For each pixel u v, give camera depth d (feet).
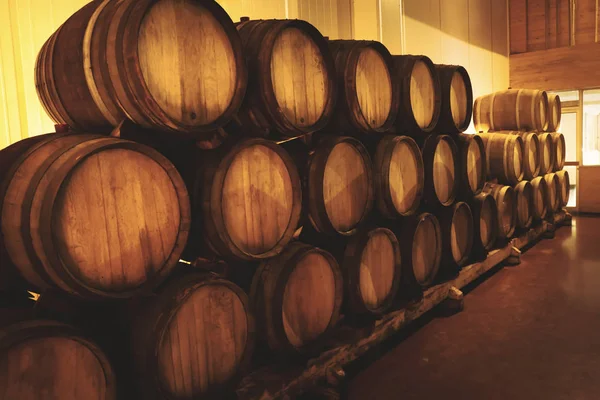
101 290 7.06
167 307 7.57
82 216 6.85
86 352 6.71
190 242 9.18
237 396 8.82
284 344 9.76
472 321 14.65
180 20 8.14
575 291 16.99
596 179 34.14
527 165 23.12
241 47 8.94
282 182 9.90
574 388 10.52
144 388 7.51
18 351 6.13
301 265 10.31
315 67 10.89
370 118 12.73
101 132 8.74
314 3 18.66
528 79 35.94
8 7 10.89
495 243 20.21
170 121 7.68
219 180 8.46
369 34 21.01
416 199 14.28
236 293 8.71
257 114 9.75
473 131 29.09
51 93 8.62
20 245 6.86
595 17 34.17
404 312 13.29
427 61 15.06
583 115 35.09
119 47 7.35
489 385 10.82
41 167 6.92
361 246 11.75
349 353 11.26
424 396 10.48
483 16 32.09
